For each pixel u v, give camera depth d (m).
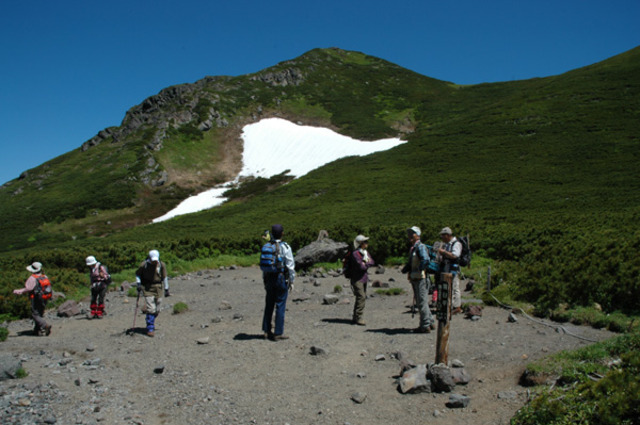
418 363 6.55
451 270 9.11
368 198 53.06
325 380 6.16
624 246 11.98
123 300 13.38
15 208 70.00
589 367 5.43
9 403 5.57
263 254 8.12
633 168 47.28
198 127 99.12
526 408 4.63
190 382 6.25
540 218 28.42
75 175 81.44
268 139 96.25
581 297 9.43
